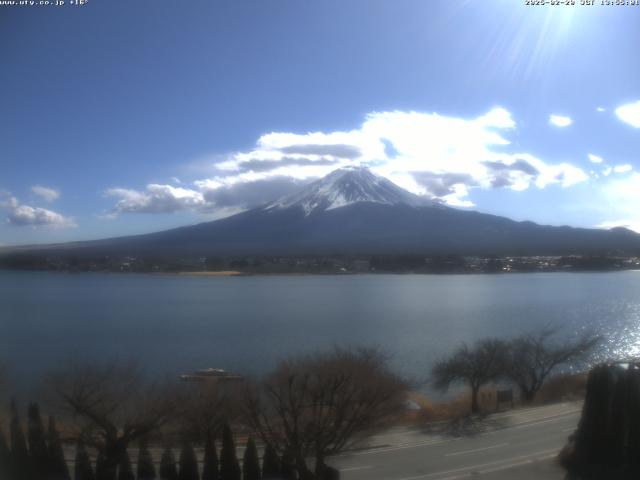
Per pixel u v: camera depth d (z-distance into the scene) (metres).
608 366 24.98
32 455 22.70
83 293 170.88
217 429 27.52
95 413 25.56
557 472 24.64
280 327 93.81
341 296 159.00
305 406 25.44
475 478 24.11
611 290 167.62
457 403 39.47
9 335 86.69
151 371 52.81
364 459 26.88
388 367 49.53
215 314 114.81
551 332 66.56
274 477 23.27
